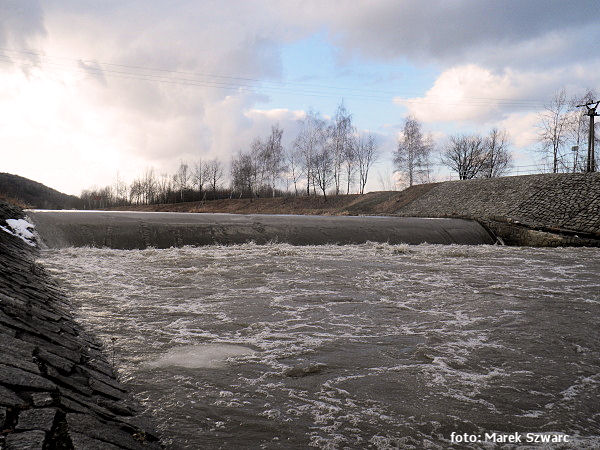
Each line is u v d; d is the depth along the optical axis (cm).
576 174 3153
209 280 1232
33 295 778
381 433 469
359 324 864
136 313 894
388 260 1641
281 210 5562
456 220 2669
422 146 5631
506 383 612
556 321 906
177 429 457
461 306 1012
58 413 366
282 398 541
